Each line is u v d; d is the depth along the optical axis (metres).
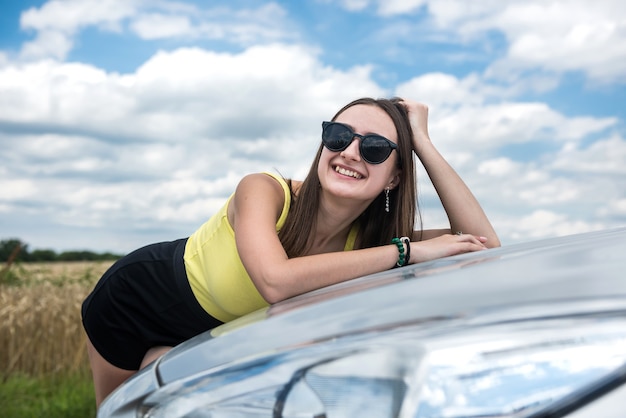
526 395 0.83
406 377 0.88
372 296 1.09
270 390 0.97
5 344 7.76
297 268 1.77
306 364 0.96
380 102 2.26
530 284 0.96
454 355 0.87
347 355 0.94
